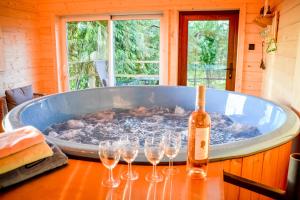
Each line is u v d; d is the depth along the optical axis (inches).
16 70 165.3
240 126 113.3
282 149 58.7
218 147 53.0
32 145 41.8
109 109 145.4
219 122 121.2
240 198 56.1
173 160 46.1
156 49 181.0
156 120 130.0
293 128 66.1
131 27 182.2
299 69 84.7
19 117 83.0
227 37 166.7
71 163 45.3
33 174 39.9
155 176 41.0
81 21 186.1
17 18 164.7
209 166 45.5
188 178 40.1
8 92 140.4
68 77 196.9
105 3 172.7
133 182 39.1
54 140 55.5
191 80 176.1
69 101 131.4
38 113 108.3
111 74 187.8
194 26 169.0
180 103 148.1
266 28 139.5
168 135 47.3
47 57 188.7
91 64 191.6
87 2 175.3
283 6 110.5
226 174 46.5
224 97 131.3
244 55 160.2
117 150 40.4
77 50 192.5
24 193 36.4
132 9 169.0
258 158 53.2
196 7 161.0
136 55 185.8
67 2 178.4
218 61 170.9
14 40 162.9
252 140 57.3
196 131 39.6
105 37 183.9
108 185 38.0
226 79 171.9
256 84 161.9
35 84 184.5
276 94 119.2
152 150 41.7
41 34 186.1
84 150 50.3
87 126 120.6
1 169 37.7
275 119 91.5
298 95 85.4
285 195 42.0
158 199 34.5
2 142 41.4
